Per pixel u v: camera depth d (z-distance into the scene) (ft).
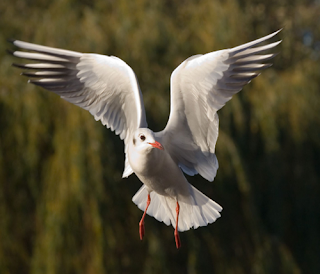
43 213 38.96
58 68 25.23
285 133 47.60
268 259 41.96
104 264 37.32
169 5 51.19
